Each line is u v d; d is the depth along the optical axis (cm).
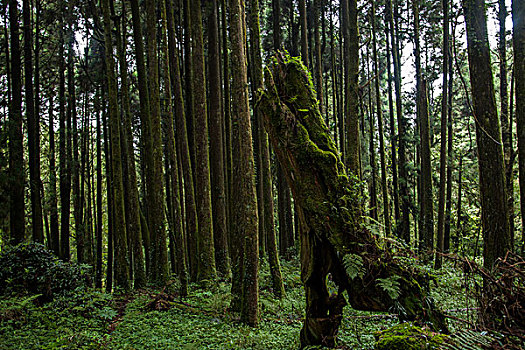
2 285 1002
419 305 389
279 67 491
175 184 1149
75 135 2122
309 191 438
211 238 1284
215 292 1102
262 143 1112
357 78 987
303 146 443
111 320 924
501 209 660
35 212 1450
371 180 2156
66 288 1066
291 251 1733
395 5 2067
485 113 682
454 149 2131
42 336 726
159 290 1220
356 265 386
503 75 1199
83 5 1891
